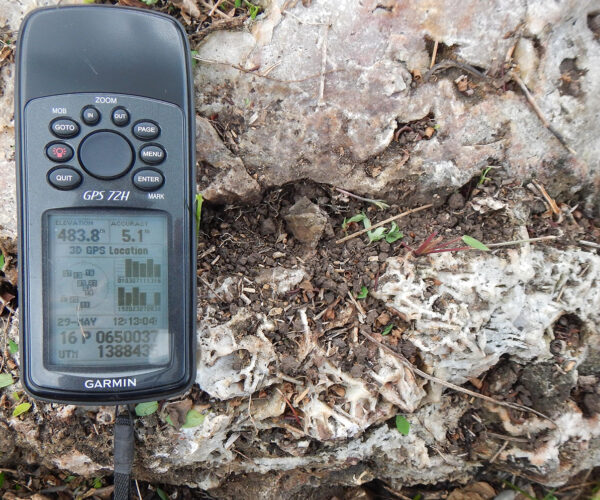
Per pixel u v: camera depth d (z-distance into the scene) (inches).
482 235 9.9
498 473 11.3
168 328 8.8
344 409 9.5
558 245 9.9
